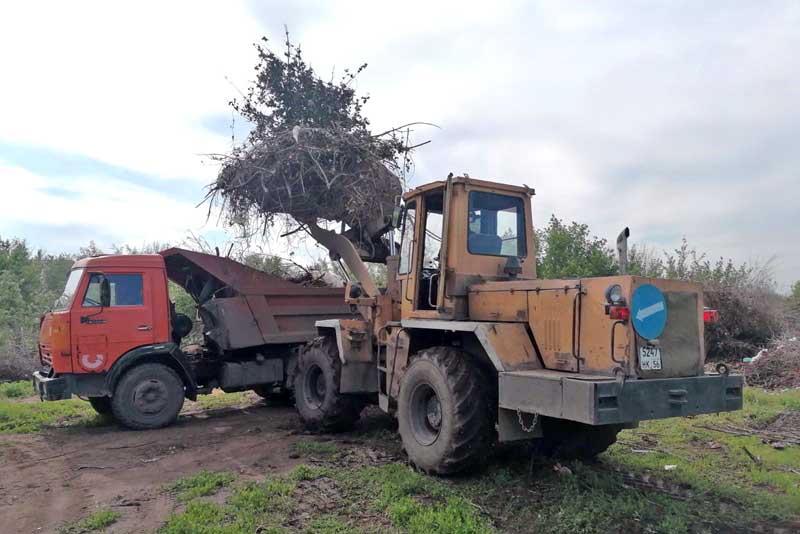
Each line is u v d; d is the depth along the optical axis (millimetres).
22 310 15648
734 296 13773
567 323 4863
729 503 4848
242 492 4969
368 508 4715
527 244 6367
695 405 4570
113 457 6629
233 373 9125
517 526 4375
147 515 4746
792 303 15039
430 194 6473
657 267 15719
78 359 7863
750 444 6602
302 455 6402
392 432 7445
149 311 8328
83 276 8055
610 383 4238
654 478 5434
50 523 4688
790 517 4539
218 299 9266
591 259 13688
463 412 5199
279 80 8719
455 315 5836
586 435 5789
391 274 7332
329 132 8250
